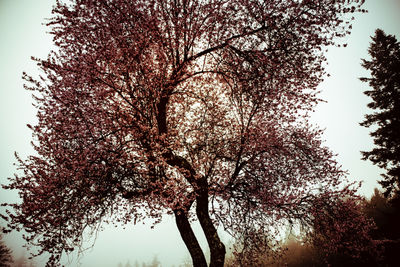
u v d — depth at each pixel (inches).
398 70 721.6
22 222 226.5
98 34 288.8
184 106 397.4
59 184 240.1
